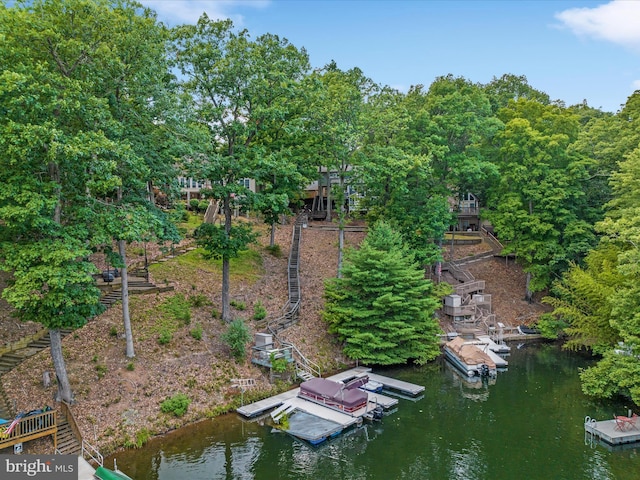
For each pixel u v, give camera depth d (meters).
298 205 58.16
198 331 30.38
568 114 46.44
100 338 27.81
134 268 36.59
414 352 34.91
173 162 28.70
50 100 19.56
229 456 22.55
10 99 18.55
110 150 20.83
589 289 32.97
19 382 23.53
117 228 21.95
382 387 31.30
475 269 49.50
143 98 24.78
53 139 18.73
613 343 31.75
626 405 28.61
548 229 41.38
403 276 34.41
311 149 37.84
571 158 41.94
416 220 41.47
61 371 22.66
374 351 33.91
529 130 41.94
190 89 30.22
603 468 21.83
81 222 22.22
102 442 22.06
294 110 33.91
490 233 56.31
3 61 19.70
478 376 33.59
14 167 20.14
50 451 20.28
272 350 30.89
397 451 23.38
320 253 46.16
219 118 30.33
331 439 24.52
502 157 44.59
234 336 29.98
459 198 50.22
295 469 21.64
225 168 30.81
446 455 23.00
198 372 28.16
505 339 41.41
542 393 30.59
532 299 46.25
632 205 32.81
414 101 46.88
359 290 35.06
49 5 21.20
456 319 42.19
